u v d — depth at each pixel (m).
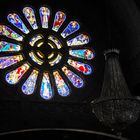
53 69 14.34
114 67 8.78
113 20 15.41
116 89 8.31
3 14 14.71
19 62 14.00
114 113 8.03
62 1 15.90
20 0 15.23
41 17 15.39
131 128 13.14
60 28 15.39
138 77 13.80
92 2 16.11
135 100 8.20
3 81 13.20
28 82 13.66
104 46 15.34
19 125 12.19
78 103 13.55
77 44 15.32
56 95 13.66
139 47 14.09
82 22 15.71
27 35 14.75
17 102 12.67
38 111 12.75
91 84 14.37
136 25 14.09
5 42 14.32
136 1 13.88
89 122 13.13
